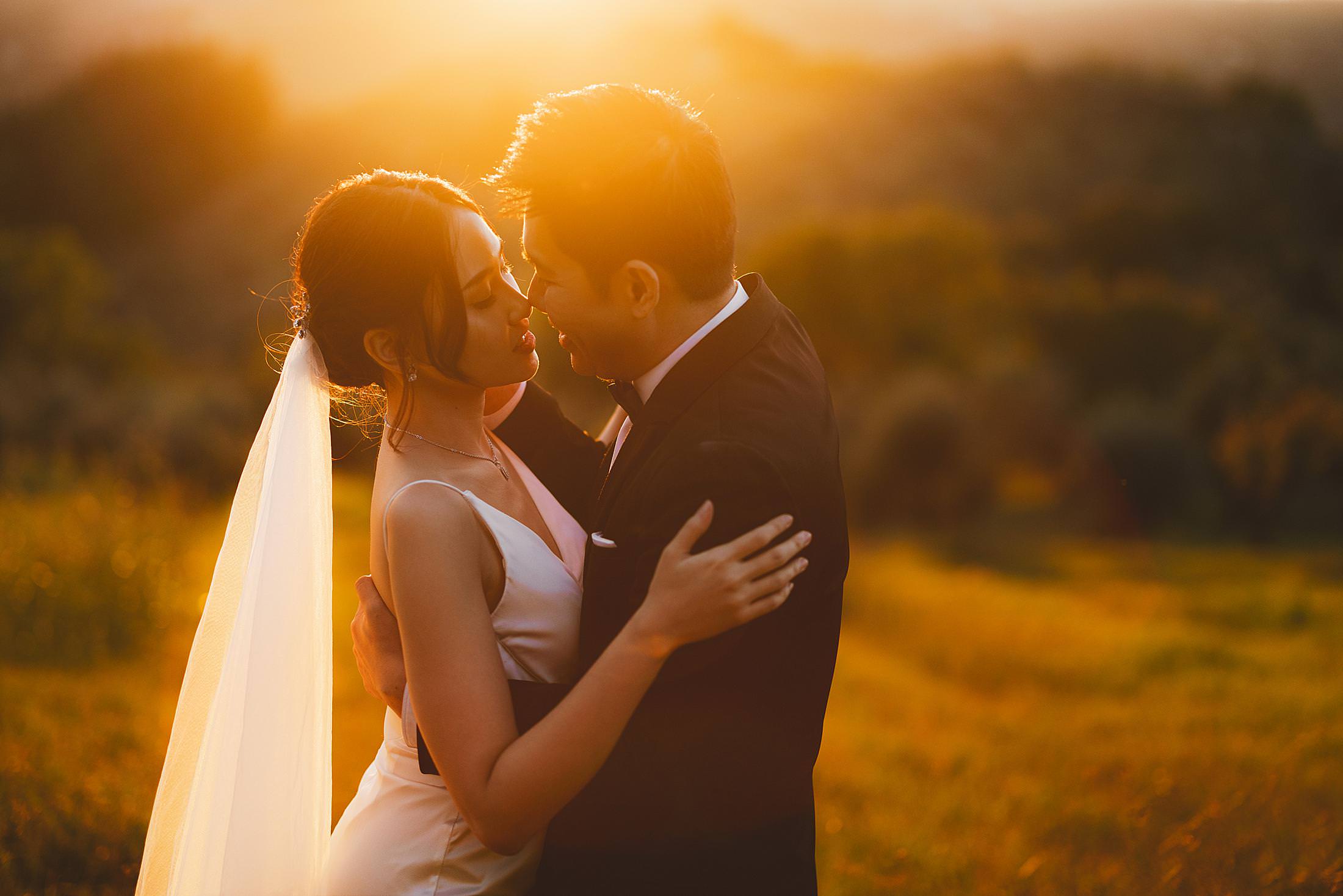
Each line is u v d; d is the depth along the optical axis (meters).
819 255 47.16
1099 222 73.25
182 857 1.66
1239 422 32.94
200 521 10.76
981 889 3.17
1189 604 15.40
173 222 82.00
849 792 4.59
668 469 1.39
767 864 1.46
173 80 87.31
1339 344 54.97
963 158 95.00
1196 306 50.72
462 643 1.43
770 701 1.47
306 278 1.61
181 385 30.97
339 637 7.01
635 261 1.44
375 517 1.63
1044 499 30.88
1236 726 6.54
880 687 8.65
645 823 1.40
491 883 1.58
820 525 1.44
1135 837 3.55
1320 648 10.89
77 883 2.79
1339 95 106.44
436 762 1.40
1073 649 11.38
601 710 1.30
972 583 17.80
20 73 90.19
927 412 30.06
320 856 1.67
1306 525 30.50
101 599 6.80
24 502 9.81
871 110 101.75
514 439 1.92
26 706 4.74
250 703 1.62
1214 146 95.44
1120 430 31.44
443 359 1.56
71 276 47.84
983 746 6.01
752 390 1.46
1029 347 46.88
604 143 1.43
